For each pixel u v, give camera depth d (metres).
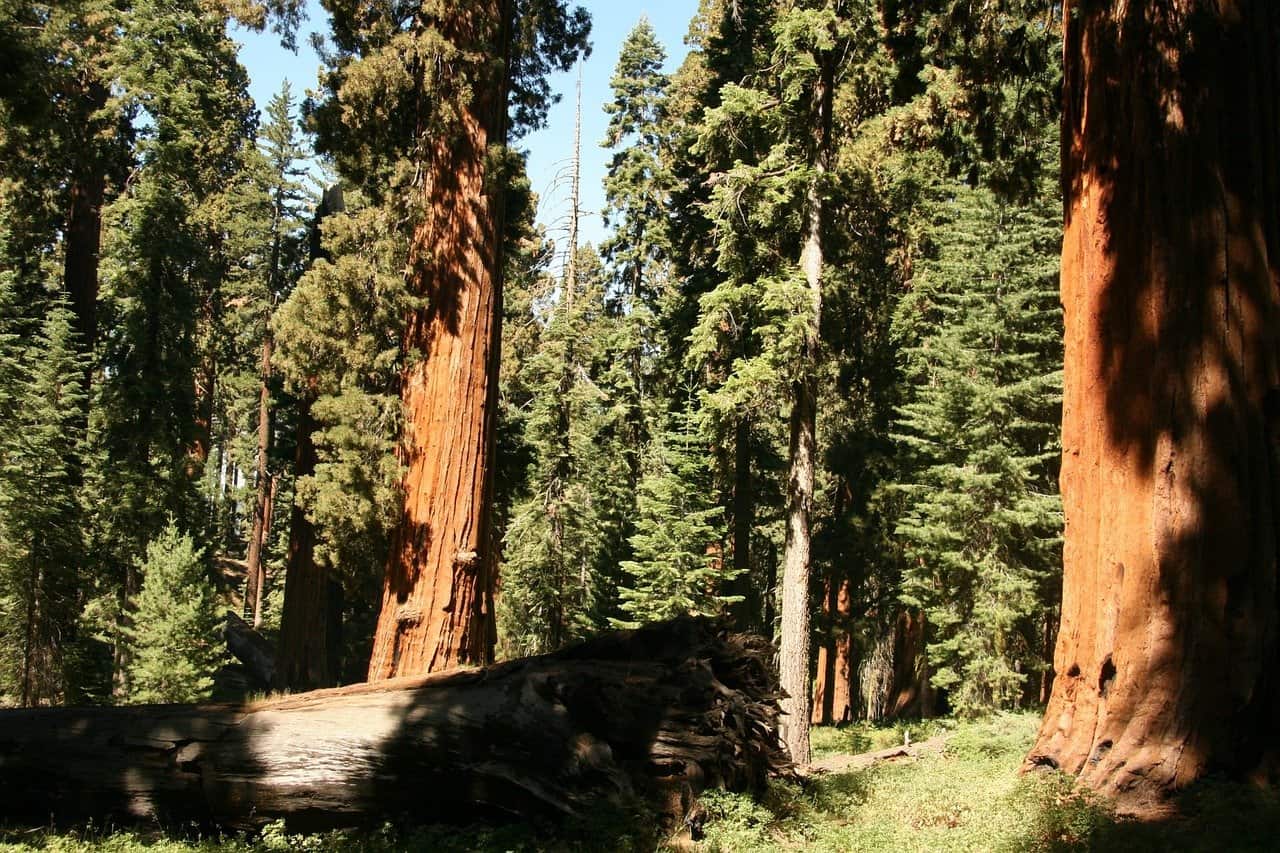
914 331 28.27
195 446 31.39
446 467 15.20
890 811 10.31
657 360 32.44
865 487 30.81
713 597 26.14
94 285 31.38
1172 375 9.27
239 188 40.09
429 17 16.27
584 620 30.36
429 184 16.03
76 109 26.53
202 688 25.52
